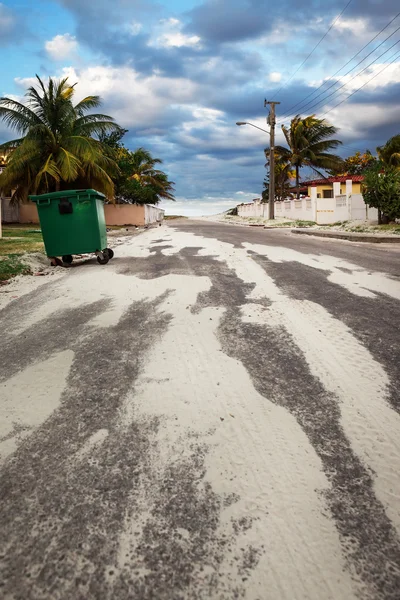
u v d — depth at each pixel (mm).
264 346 3604
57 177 24109
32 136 24672
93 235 8211
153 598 1376
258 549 1559
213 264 8008
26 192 27391
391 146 27859
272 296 5324
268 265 7828
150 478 1952
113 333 4031
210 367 3182
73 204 8047
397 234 15930
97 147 26781
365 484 1901
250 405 2605
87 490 1880
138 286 6059
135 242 14148
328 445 2195
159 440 2252
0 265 8070
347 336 3836
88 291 5867
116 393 2801
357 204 25109
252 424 2391
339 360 3293
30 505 1793
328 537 1612
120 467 2037
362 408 2568
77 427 2404
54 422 2463
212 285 6012
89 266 8383
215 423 2406
